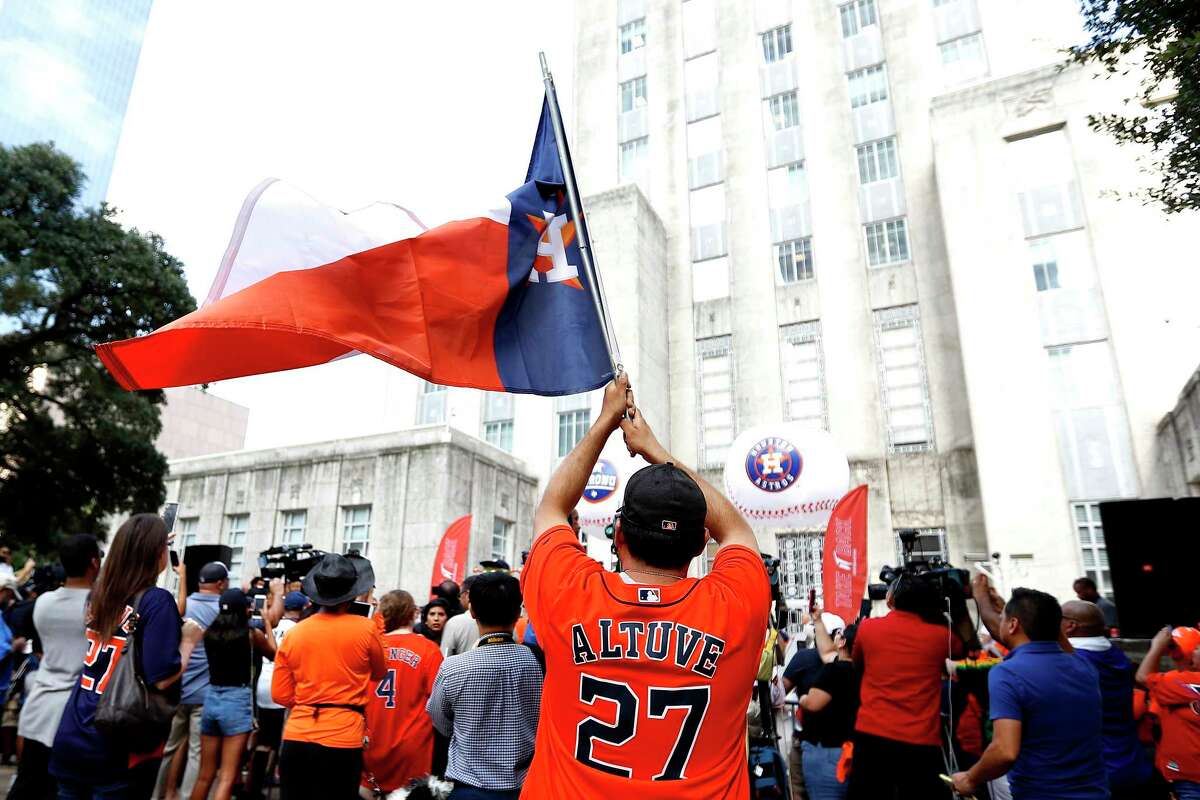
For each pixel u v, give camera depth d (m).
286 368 3.36
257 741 6.59
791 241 24.28
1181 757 4.18
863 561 7.80
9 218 15.96
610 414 2.17
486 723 3.50
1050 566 17.00
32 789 3.64
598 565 1.80
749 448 8.45
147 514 3.58
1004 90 20.12
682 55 27.88
